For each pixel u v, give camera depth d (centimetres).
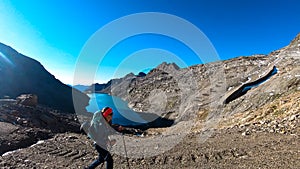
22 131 1585
